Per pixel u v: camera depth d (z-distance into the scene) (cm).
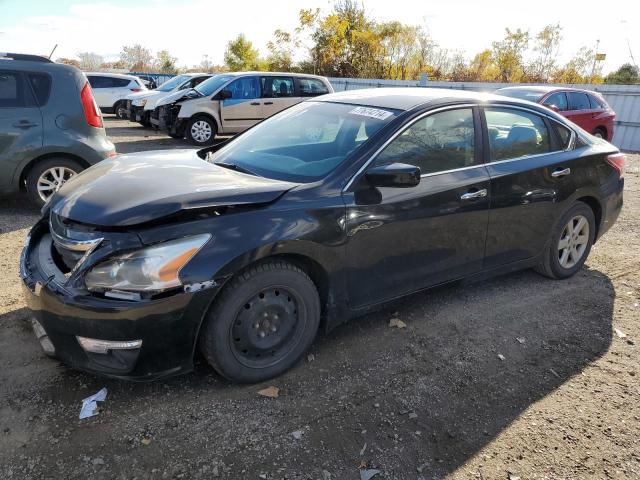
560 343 347
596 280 459
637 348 345
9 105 550
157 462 228
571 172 418
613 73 3158
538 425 265
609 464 241
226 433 247
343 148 321
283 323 287
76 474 219
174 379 286
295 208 278
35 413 254
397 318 370
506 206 375
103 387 275
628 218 672
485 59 3328
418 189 326
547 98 1232
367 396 281
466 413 271
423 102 347
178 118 1184
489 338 349
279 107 1267
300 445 242
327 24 3203
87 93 589
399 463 235
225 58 4203
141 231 241
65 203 276
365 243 305
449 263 356
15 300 368
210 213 256
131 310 237
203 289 248
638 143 1672
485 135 370
